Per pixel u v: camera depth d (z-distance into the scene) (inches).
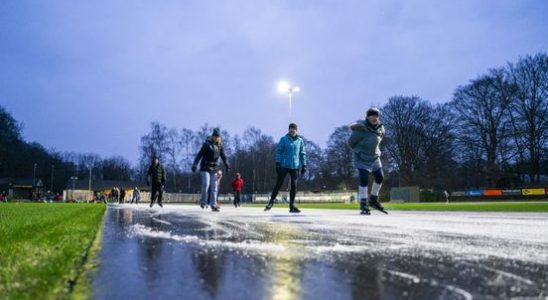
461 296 61.3
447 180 2426.2
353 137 365.4
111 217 273.3
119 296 63.0
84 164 5659.5
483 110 2196.1
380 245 118.2
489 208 561.3
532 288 66.2
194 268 83.7
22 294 63.0
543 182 2058.3
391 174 2736.2
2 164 4217.5
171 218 255.8
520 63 2096.5
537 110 2031.3
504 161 2149.4
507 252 104.6
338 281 71.7
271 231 160.7
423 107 2613.2
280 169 415.8
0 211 408.8
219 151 443.2
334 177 3575.3
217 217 269.1
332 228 175.6
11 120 4131.4
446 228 178.7
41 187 4367.6
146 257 97.3
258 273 78.5
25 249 110.0
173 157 3740.2
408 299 59.9
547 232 158.7
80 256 97.3
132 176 5580.7
